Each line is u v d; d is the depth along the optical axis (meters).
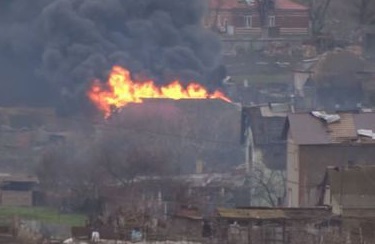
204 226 173.62
